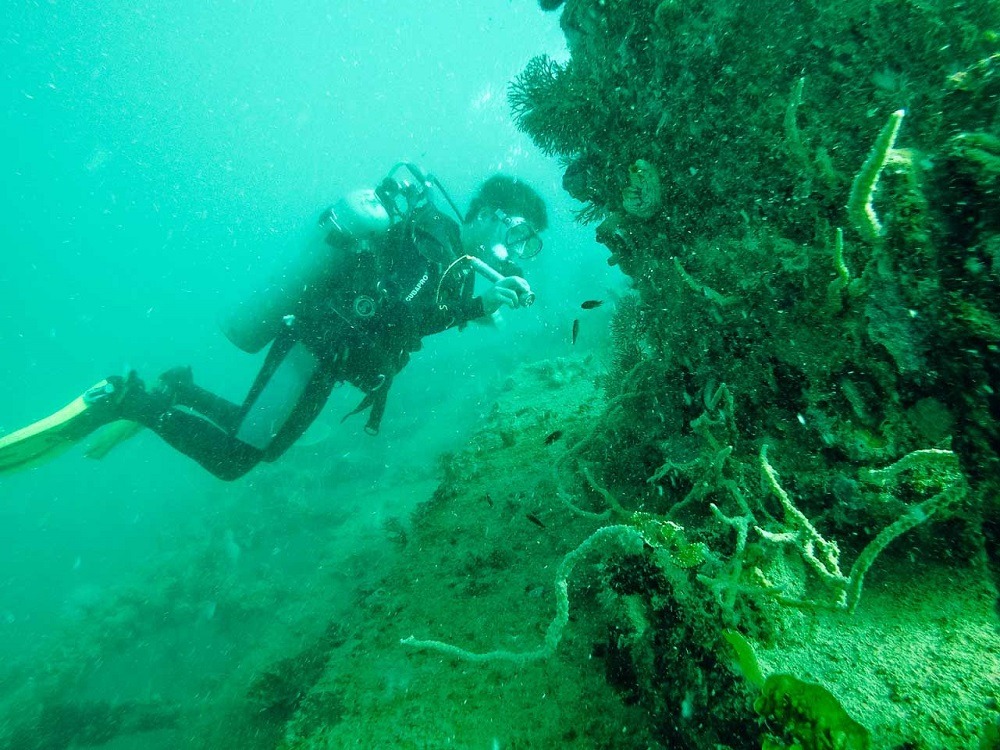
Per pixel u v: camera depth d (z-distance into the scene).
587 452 2.99
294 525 8.42
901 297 1.23
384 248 4.85
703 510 1.70
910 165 1.22
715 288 1.80
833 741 0.94
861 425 1.41
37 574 11.90
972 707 1.01
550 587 2.24
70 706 5.41
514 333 14.07
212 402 5.59
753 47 1.72
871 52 1.52
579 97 2.39
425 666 2.08
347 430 12.42
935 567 1.31
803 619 1.26
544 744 1.60
